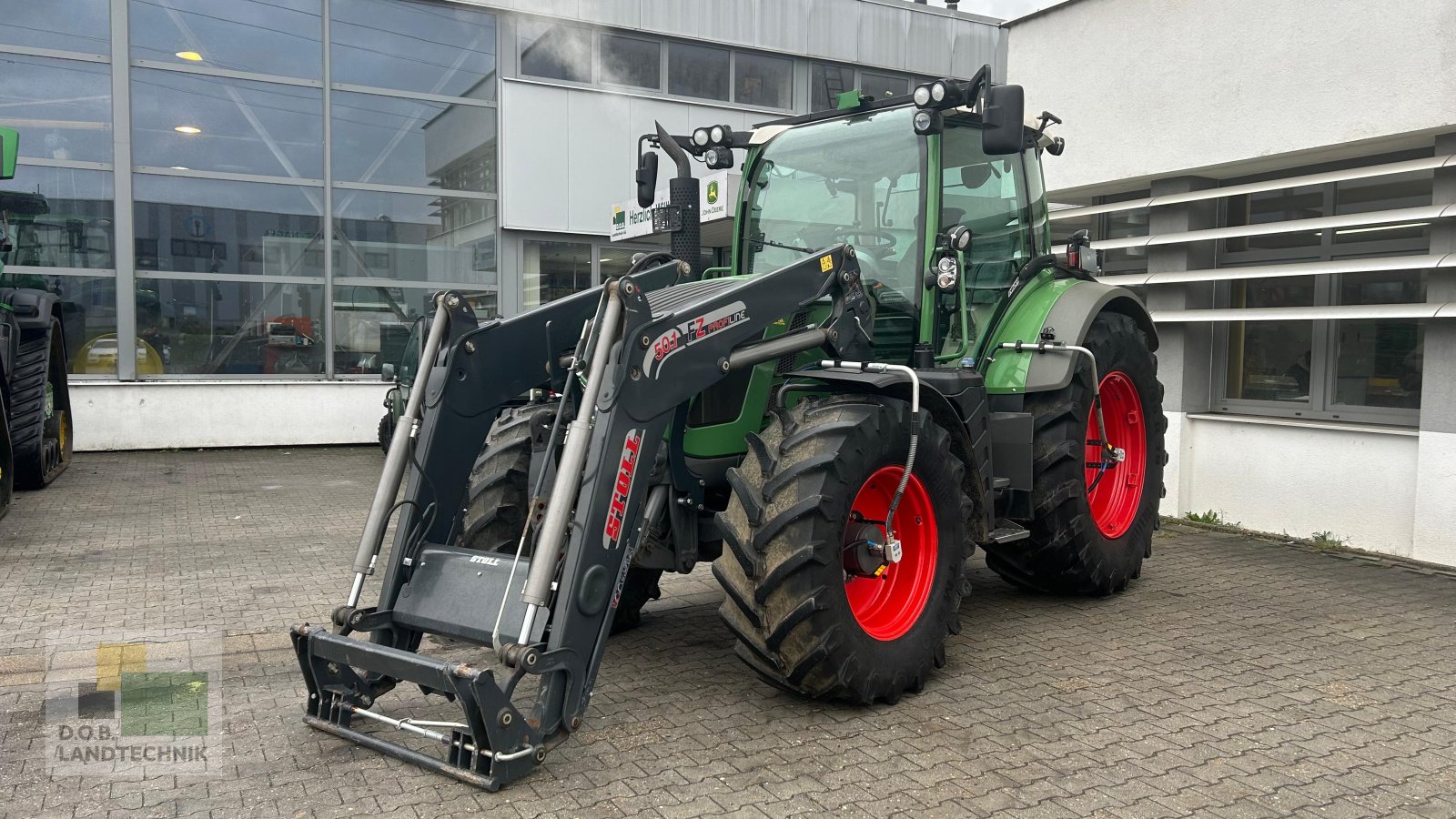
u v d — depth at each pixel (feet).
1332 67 20.66
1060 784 10.03
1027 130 17.26
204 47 38.88
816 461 11.41
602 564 10.60
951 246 14.39
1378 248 21.22
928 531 13.12
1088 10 25.58
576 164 45.03
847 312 13.53
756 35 48.21
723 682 13.25
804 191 16.08
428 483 12.08
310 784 10.05
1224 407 24.76
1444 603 17.10
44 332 29.22
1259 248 23.80
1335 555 20.86
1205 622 16.06
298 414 40.52
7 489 24.62
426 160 42.68
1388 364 21.40
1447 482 19.44
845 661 11.60
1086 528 16.51
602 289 11.21
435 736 10.27
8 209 36.42
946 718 11.87
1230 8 22.49
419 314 42.91
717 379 11.89
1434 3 19.01
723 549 11.96
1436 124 18.98
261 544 22.30
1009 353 16.29
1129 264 26.53
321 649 11.01
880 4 50.96
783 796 9.76
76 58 36.99
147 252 38.40
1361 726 11.60
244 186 39.73
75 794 9.86
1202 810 9.50
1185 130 23.53
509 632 10.39
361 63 41.27
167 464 35.42
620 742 11.16
